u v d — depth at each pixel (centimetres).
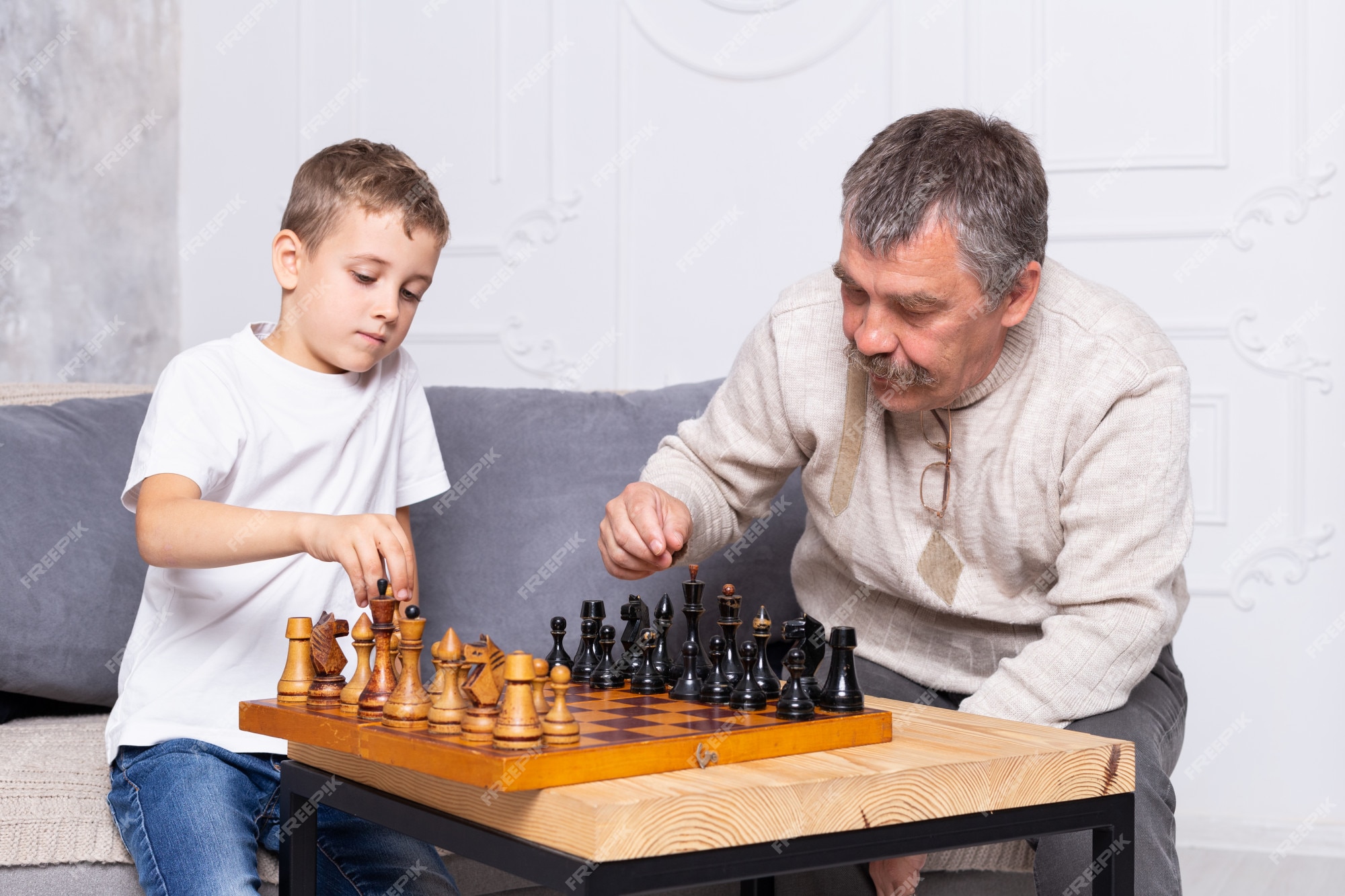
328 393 156
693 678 116
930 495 154
